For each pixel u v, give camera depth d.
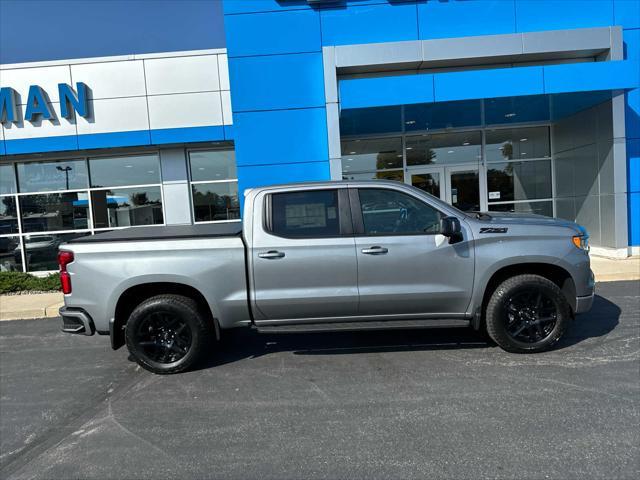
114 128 11.59
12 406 4.34
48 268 12.62
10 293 10.23
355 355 5.16
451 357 4.93
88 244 4.80
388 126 11.44
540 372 4.42
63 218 12.59
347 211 4.85
